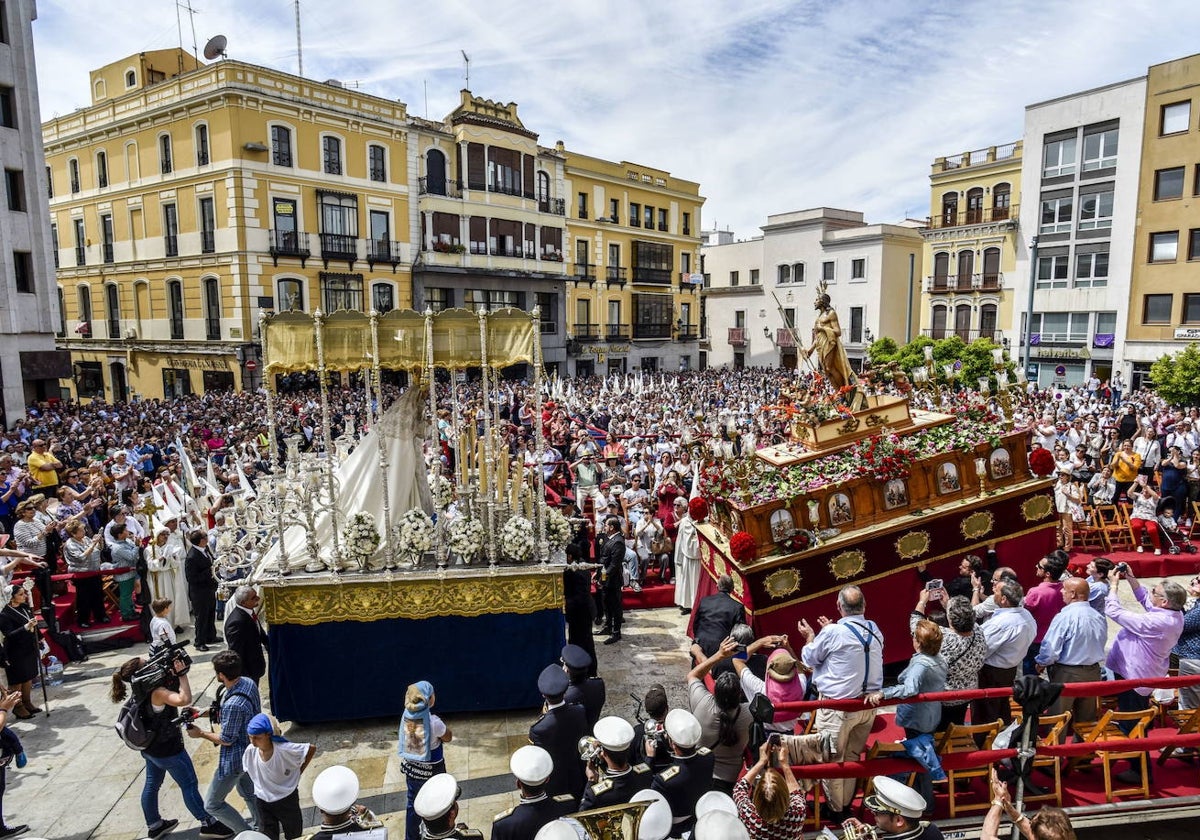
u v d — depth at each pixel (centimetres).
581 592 872
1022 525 934
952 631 631
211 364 3294
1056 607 762
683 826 489
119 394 3778
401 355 832
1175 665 690
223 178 3095
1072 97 3469
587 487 1628
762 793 436
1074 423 1684
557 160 4453
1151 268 3238
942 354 3259
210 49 3225
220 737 592
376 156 3550
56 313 2539
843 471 888
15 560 902
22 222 2425
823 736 579
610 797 482
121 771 734
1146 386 3195
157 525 1080
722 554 892
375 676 806
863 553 875
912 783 549
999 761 569
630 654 987
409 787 579
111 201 3578
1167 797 582
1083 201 3491
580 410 2672
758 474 885
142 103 3328
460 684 818
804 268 5191
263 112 3119
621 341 5041
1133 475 1356
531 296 4300
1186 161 3088
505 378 4294
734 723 561
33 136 2444
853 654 595
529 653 824
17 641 808
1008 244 3928
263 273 3186
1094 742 570
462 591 809
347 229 3456
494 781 707
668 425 2173
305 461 912
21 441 1831
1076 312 3566
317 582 788
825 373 1012
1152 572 1167
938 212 4331
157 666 602
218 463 1814
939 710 554
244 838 429
